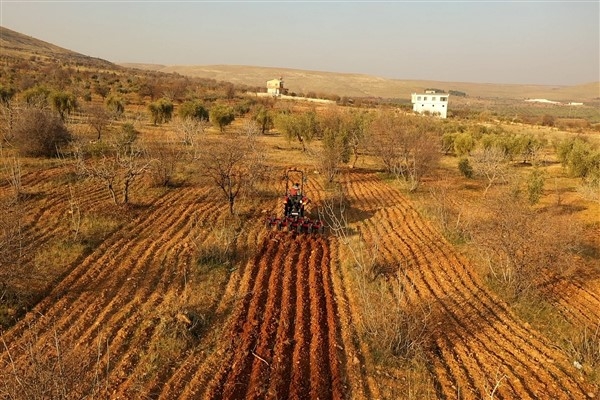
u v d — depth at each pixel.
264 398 8.05
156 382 8.23
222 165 18.61
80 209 16.78
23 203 16.80
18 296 10.50
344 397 8.24
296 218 16.56
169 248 14.16
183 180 22.36
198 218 17.22
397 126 29.89
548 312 12.09
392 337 9.67
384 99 179.50
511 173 26.73
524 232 12.55
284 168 28.19
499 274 13.76
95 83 70.81
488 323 11.43
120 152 25.06
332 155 25.56
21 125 24.02
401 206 21.77
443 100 93.88
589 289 13.84
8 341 9.04
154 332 9.74
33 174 20.80
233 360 9.09
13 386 6.49
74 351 8.79
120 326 9.83
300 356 9.27
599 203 23.23
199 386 8.24
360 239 16.59
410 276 13.75
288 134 35.25
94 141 28.70
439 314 11.58
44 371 6.45
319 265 13.98
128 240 14.52
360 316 11.01
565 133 64.75
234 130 40.75
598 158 29.02
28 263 12.06
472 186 27.05
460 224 18.06
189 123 31.33
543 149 42.00
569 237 13.84
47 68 81.62
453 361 9.68
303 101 89.69
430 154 26.91
